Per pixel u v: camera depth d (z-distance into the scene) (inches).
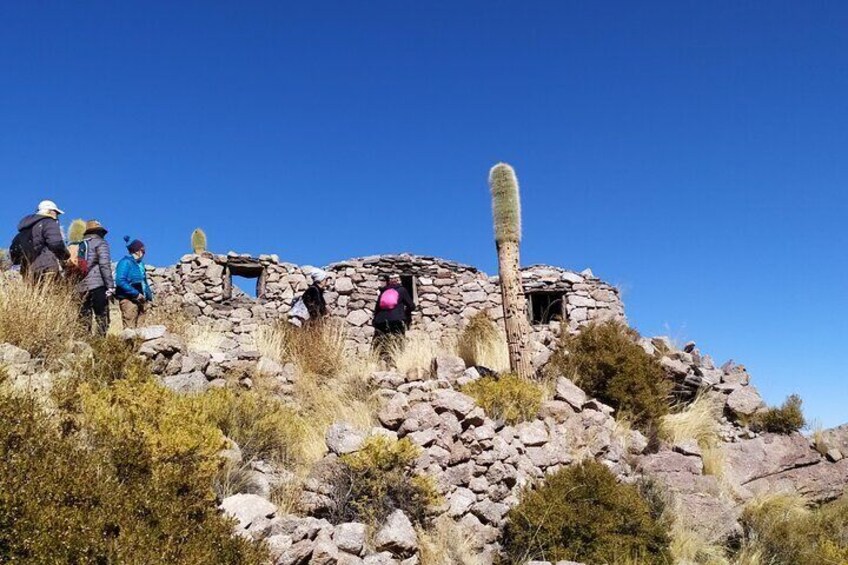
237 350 333.1
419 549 247.4
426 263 625.6
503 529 289.3
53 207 332.5
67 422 212.1
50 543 148.1
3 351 253.1
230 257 601.3
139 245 380.8
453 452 289.3
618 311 634.8
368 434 277.9
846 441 448.1
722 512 361.7
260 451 268.5
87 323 311.9
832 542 350.3
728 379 485.7
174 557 162.7
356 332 598.9
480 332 496.4
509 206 402.3
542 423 349.7
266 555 185.8
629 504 297.4
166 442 214.2
